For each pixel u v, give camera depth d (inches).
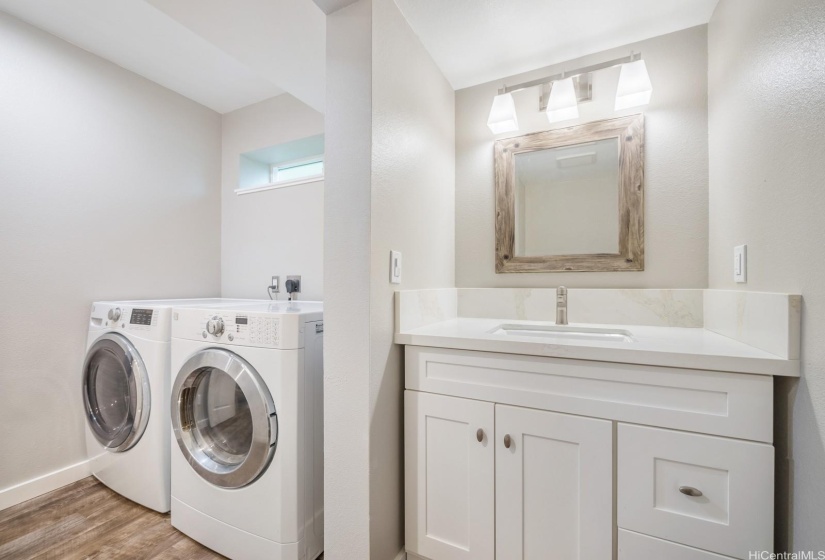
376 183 43.9
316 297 85.5
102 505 63.4
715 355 33.4
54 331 69.4
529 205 65.4
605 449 37.3
